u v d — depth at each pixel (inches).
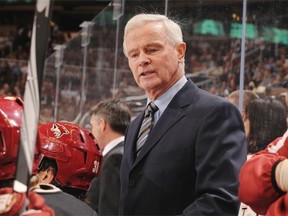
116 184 89.3
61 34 365.4
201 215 61.4
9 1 421.7
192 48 108.3
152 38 68.8
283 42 94.7
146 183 67.3
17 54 396.2
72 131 75.1
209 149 64.5
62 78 165.5
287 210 51.2
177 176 66.2
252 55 98.0
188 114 68.0
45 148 71.6
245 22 98.5
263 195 53.1
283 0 94.3
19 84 308.5
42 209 48.7
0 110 56.0
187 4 105.8
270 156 55.0
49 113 167.5
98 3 389.7
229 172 63.1
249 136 89.3
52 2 48.5
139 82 70.7
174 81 70.9
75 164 73.0
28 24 424.8
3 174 55.2
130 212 68.4
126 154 72.8
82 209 63.1
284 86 92.1
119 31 128.7
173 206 66.3
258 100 90.2
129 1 120.6
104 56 145.6
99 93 148.6
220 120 65.7
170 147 67.0
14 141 54.9
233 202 62.1
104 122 109.8
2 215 47.8
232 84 104.6
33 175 57.6
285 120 88.1
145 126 72.3
